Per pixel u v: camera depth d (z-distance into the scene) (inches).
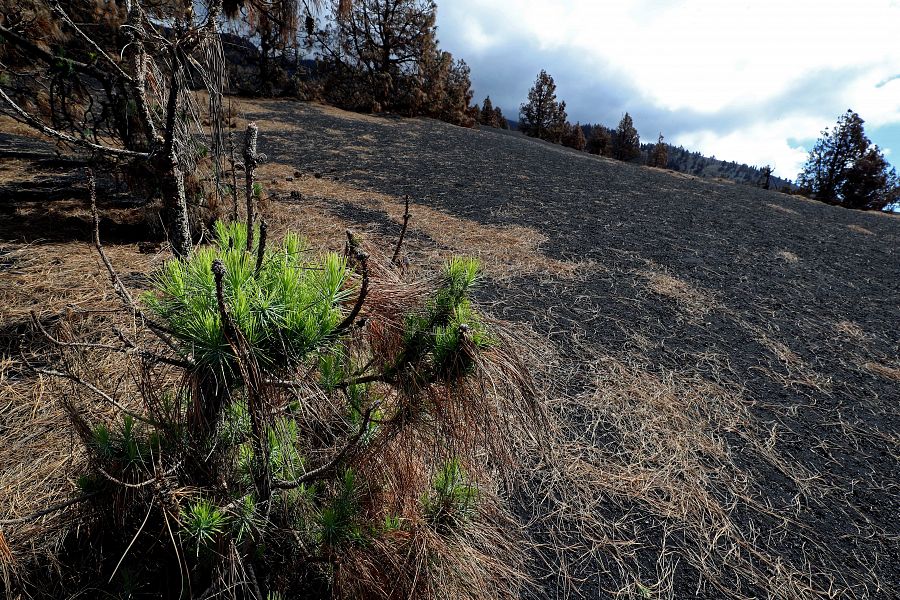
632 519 82.0
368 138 506.9
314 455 48.6
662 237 266.5
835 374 138.3
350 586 43.7
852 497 92.9
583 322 149.5
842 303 198.1
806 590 73.1
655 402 114.0
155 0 82.9
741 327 162.2
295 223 181.9
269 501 43.2
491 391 41.6
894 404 126.0
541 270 189.6
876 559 79.8
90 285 110.7
